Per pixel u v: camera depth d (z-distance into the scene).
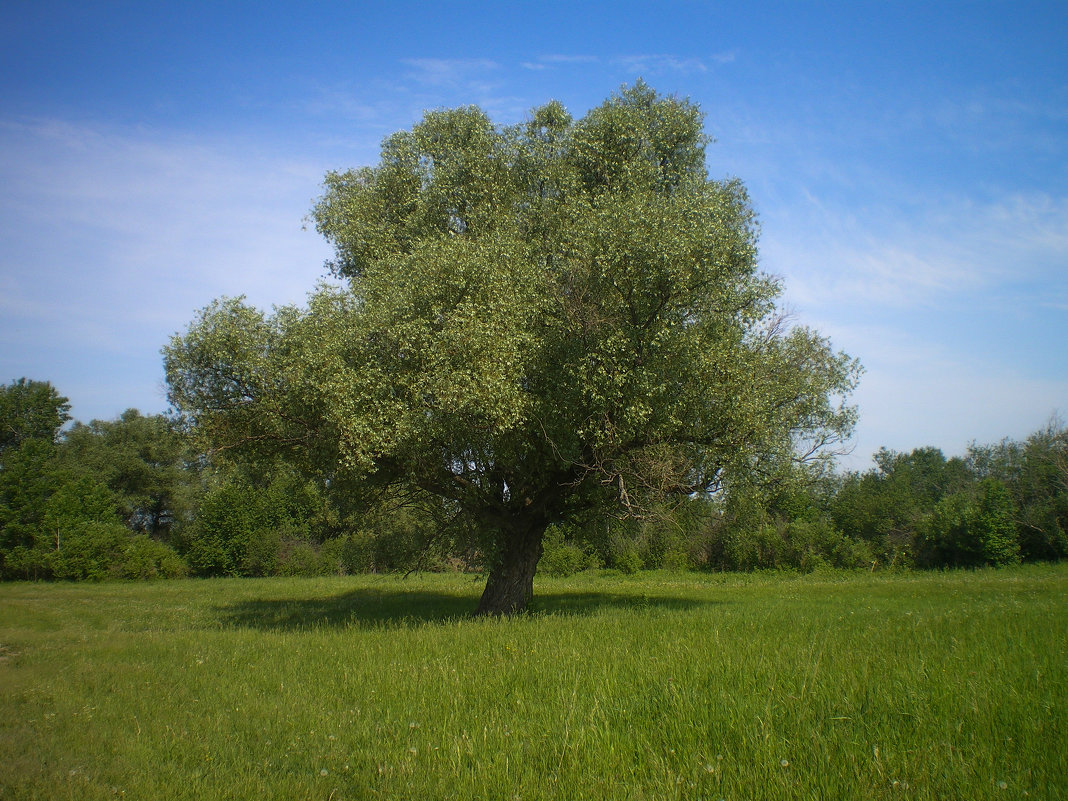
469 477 18.45
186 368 16.03
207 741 7.23
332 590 33.53
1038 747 5.52
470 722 7.29
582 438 16.72
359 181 21.12
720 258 15.59
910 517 46.97
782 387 17.41
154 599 29.34
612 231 15.52
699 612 16.47
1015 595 22.05
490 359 14.48
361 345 14.90
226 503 46.56
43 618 21.59
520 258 16.94
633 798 5.14
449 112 20.53
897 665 8.23
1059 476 44.56
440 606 24.41
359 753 6.62
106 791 5.91
